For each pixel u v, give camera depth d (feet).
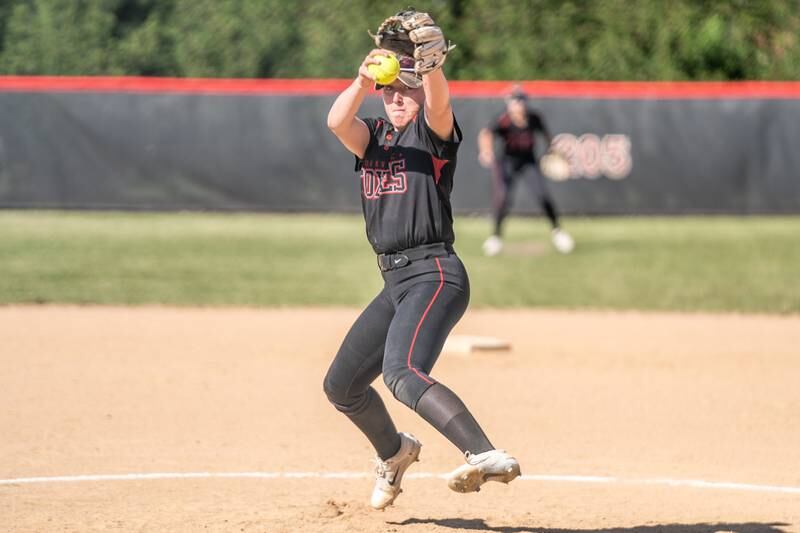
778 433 84.94
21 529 58.13
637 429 85.76
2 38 282.97
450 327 55.06
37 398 93.25
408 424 86.99
